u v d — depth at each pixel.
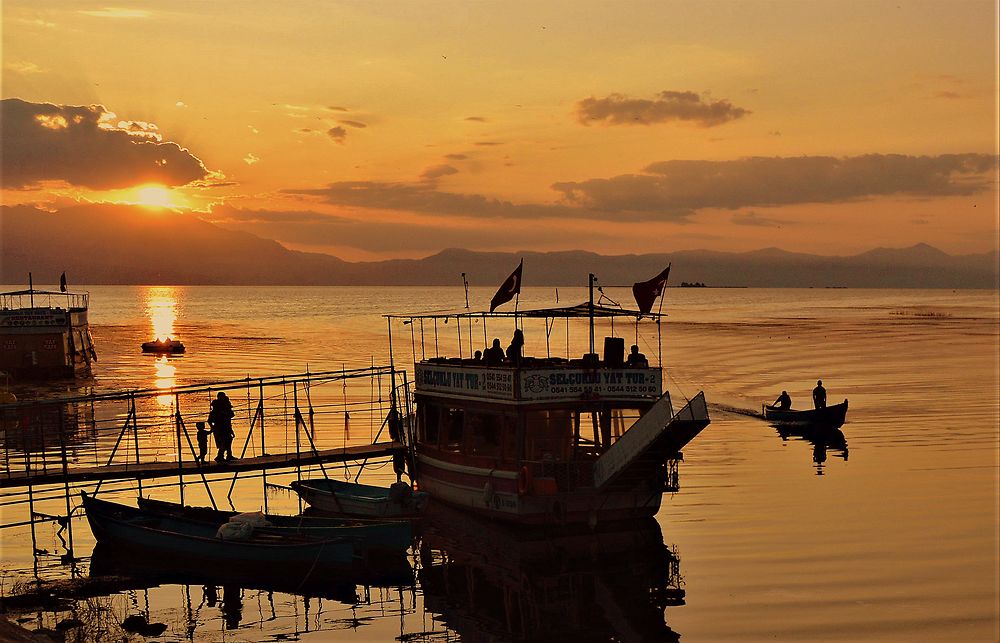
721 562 29.09
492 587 27.83
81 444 48.97
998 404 63.59
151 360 98.62
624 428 34.09
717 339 132.62
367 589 28.02
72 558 31.28
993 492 37.66
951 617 24.12
